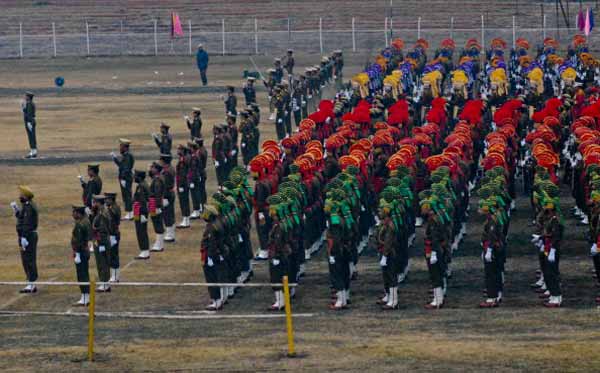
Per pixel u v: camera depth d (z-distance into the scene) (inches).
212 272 2847.0
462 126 4030.5
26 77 7642.7
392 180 3129.9
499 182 2992.1
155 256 3452.3
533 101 5128.0
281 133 5290.4
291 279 2888.8
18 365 2322.8
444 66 6579.7
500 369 2151.8
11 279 3203.7
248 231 3157.0
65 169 4744.1
